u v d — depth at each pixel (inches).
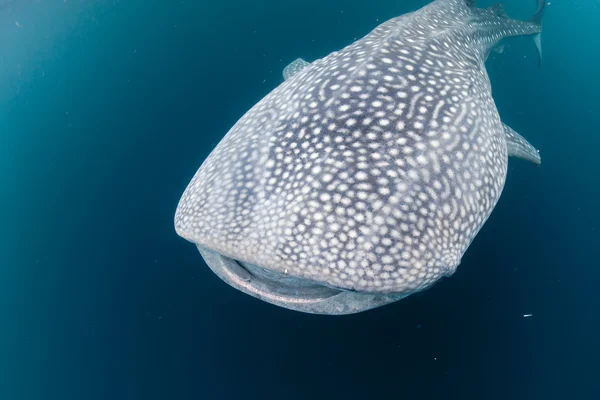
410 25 152.9
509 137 195.3
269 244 99.9
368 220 96.1
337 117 110.2
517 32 274.8
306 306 116.9
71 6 391.9
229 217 107.8
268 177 109.0
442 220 102.3
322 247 95.8
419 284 99.0
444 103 118.7
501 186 125.6
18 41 402.0
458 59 148.8
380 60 124.0
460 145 112.2
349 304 115.0
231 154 120.4
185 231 114.1
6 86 381.1
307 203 98.9
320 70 129.5
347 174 100.3
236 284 122.5
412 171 102.2
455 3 211.0
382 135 106.1
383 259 95.3
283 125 117.2
